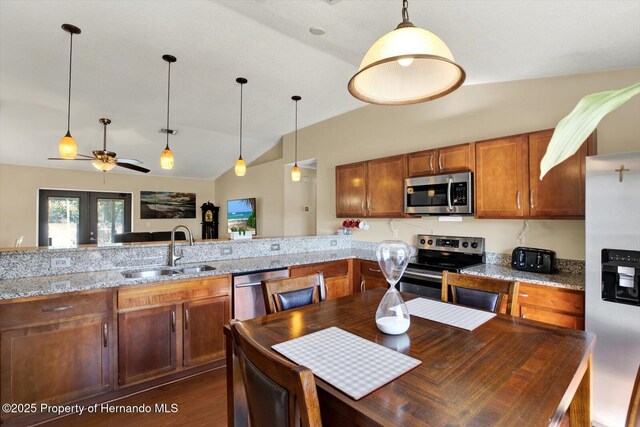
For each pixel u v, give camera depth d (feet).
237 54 10.14
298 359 3.75
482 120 10.40
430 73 4.58
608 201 6.38
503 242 9.98
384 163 12.05
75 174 21.95
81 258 8.32
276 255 12.05
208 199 27.73
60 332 6.54
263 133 18.89
